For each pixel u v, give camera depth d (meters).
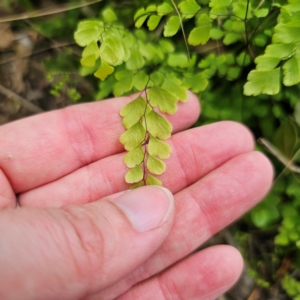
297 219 0.14
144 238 0.09
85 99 0.16
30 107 0.17
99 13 0.15
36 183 0.12
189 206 0.11
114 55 0.11
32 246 0.08
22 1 0.16
